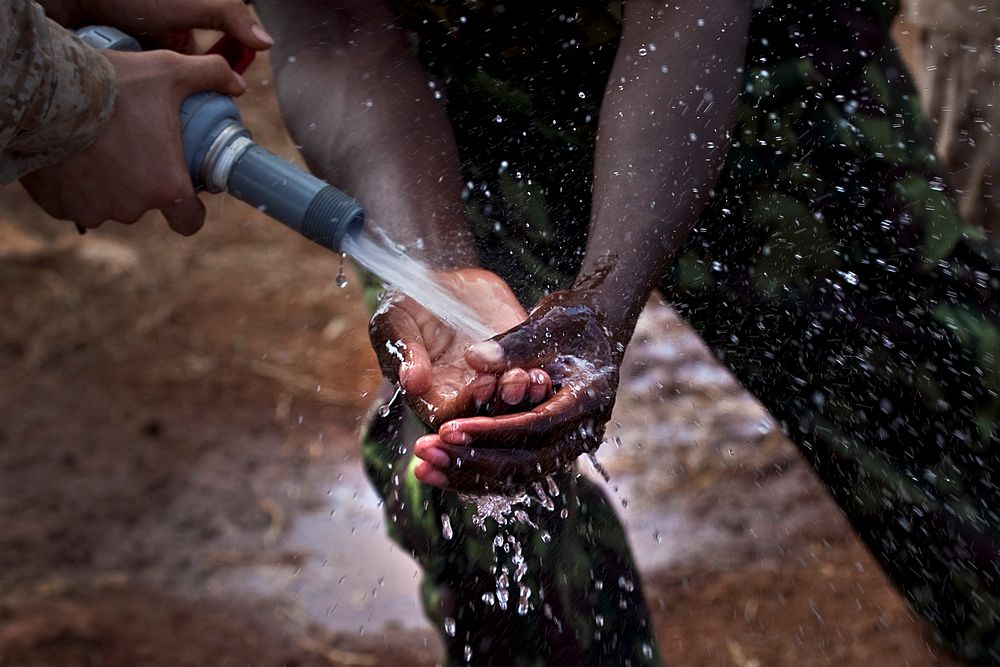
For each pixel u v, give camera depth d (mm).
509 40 1789
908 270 1844
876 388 1881
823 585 2217
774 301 1871
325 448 2598
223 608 2230
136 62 1573
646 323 2877
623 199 1581
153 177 1577
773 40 1794
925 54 2520
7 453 2578
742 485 2436
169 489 2496
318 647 2150
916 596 1978
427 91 1749
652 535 2336
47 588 2246
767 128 1814
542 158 1850
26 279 3174
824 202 1834
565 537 1702
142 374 2838
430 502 1680
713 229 1853
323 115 1704
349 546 2367
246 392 2770
